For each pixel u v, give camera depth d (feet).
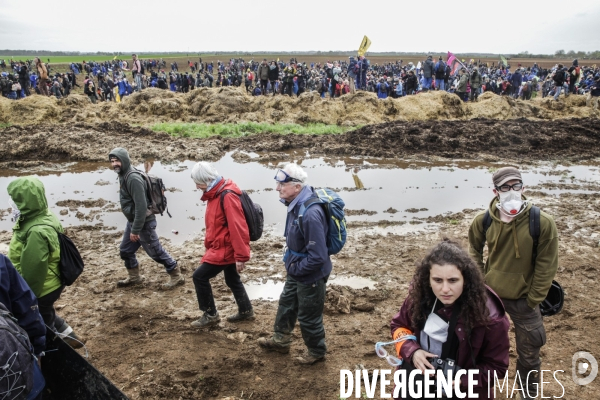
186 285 20.89
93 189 35.78
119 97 88.33
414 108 69.46
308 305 14.06
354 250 24.67
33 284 13.19
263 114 66.54
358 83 78.48
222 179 15.55
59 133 50.11
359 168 42.29
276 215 30.14
